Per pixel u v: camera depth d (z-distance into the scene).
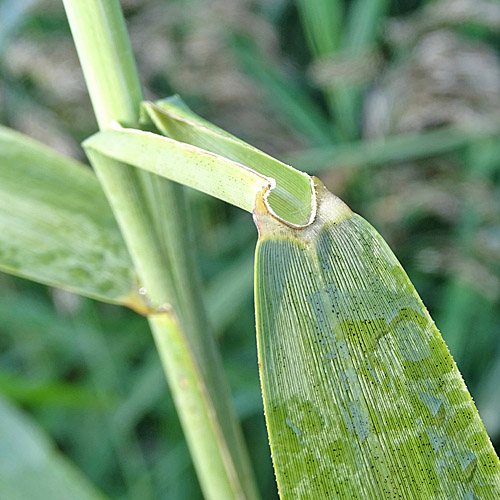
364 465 0.13
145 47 0.44
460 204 0.42
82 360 0.49
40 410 0.46
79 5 0.16
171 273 0.18
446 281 0.47
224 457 0.19
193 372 0.18
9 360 0.51
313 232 0.13
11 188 0.19
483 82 0.40
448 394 0.13
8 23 0.39
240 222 0.51
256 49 0.50
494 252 0.41
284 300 0.13
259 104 0.47
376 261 0.13
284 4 0.57
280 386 0.13
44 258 0.19
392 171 0.45
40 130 0.41
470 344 0.44
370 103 0.46
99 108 0.16
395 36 0.43
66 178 0.19
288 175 0.14
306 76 0.56
